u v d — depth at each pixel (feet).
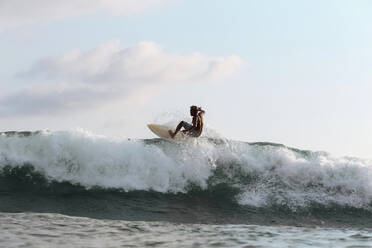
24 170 128.77
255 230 100.07
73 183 126.82
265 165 139.13
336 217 122.21
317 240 89.76
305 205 126.82
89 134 133.59
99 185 126.41
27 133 134.62
